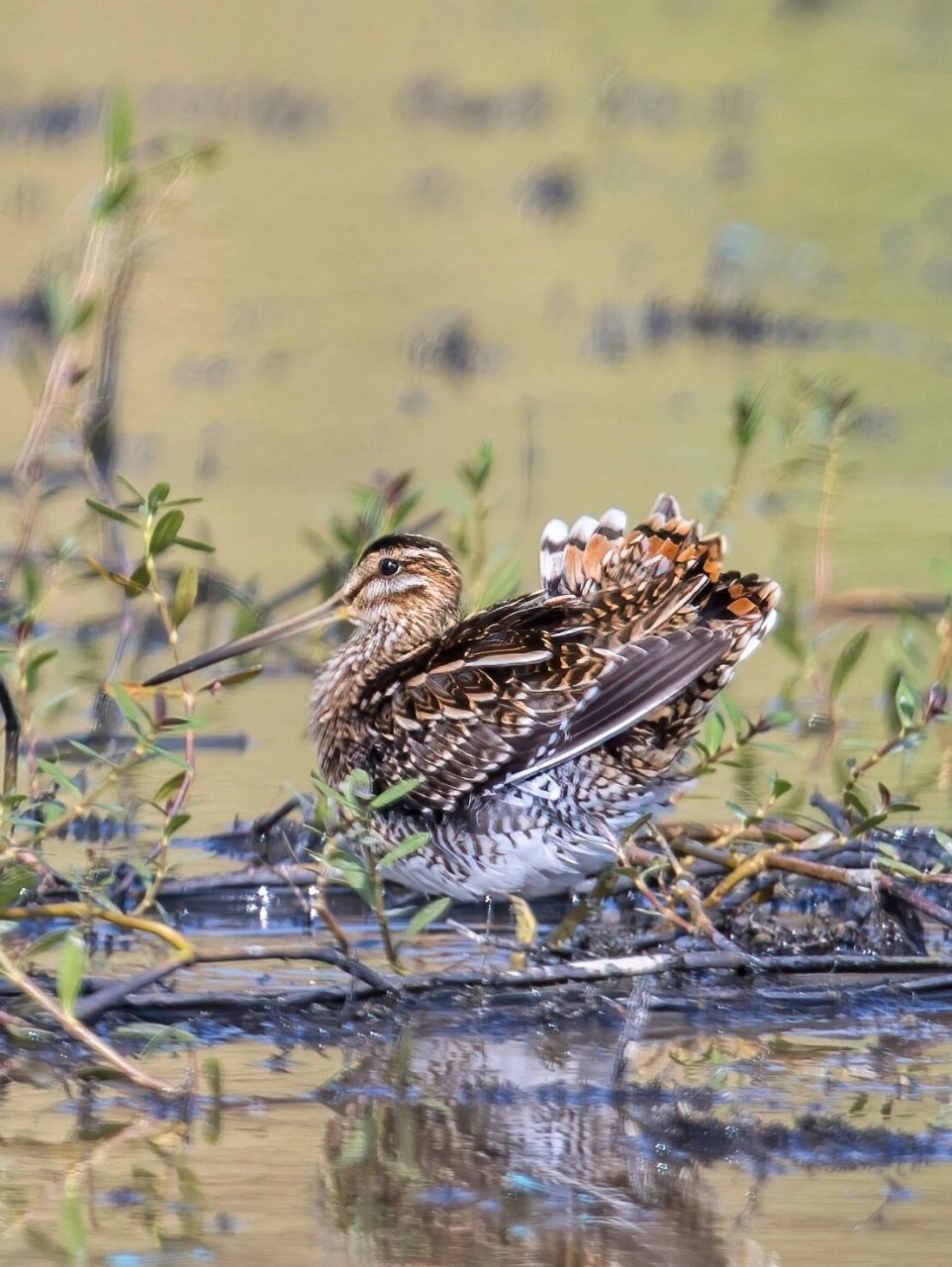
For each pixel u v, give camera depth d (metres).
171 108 34.03
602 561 10.01
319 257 26.58
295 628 10.84
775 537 16.16
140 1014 8.50
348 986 8.80
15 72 35.75
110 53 37.88
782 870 9.64
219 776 11.77
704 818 10.76
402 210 29.08
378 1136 7.37
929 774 11.79
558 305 24.52
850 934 9.50
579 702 9.30
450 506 14.38
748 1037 8.41
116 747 11.12
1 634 11.99
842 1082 7.89
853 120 33.81
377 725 9.85
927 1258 6.40
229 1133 7.41
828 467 13.81
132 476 17.73
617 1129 7.43
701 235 27.66
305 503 17.02
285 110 34.59
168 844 9.77
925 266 26.06
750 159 31.55
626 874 9.12
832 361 22.14
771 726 10.15
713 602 9.62
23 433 18.88
